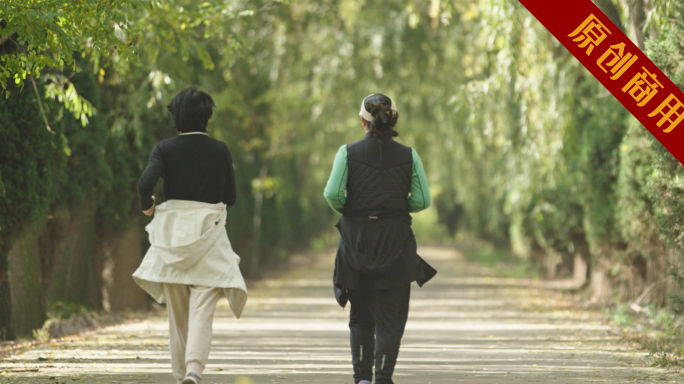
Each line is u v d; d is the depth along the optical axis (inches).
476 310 2271.2
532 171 2495.1
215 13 1664.6
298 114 4057.6
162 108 2057.1
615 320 1824.6
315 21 3277.6
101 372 1035.3
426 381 978.1
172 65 2102.6
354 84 3196.4
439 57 3134.8
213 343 1437.0
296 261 5629.9
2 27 1122.7
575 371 1063.6
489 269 4928.6
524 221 3368.6
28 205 1314.0
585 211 2294.5
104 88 2010.3
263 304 2534.5
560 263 3661.4
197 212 765.9
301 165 5551.2
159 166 761.0
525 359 1197.1
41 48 1045.8
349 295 829.8
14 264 1478.8
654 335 1542.8
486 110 2433.6
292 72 3784.5
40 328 1544.0
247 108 3171.8
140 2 1083.3
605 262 2304.4
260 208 4254.4
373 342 830.5
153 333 1620.3
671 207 1245.1
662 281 1875.0
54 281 1851.6
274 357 1223.5
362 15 3051.2
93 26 1096.2
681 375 1021.2
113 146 2030.0
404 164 813.9
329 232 7529.5
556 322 1882.4
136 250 2247.8
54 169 1462.8
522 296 2819.9
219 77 2797.7
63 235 1718.8
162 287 785.6
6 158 1296.8
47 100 1439.5
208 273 759.7
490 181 3887.8
